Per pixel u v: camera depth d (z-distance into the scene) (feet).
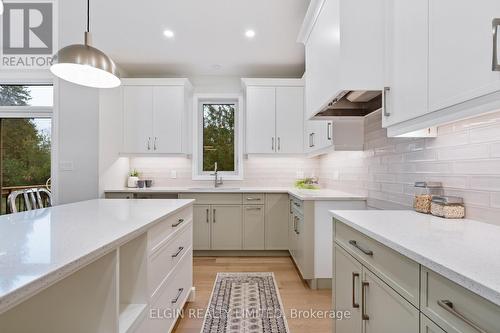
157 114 12.72
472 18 3.05
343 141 8.63
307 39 8.28
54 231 3.79
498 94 2.81
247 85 12.77
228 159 14.19
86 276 3.55
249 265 10.94
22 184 11.72
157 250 5.00
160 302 5.13
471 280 2.18
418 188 5.84
